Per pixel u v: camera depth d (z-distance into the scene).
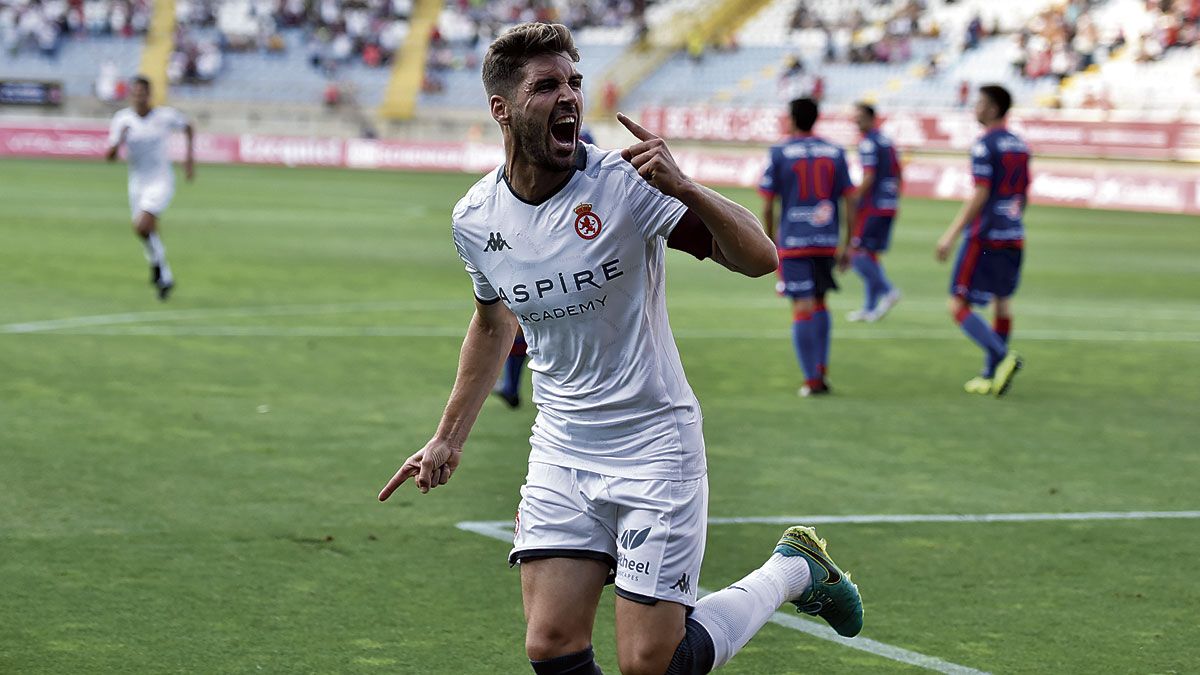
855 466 8.55
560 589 3.94
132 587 5.77
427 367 11.79
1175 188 34.91
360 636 5.25
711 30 51.19
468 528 6.88
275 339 13.08
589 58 52.00
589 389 3.94
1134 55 42.03
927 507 7.56
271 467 8.07
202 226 25.86
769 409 10.43
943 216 33.06
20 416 9.26
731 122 44.56
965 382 11.87
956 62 45.22
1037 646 5.29
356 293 16.89
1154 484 8.23
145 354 11.98
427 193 36.78
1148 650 5.26
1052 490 8.01
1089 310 17.38
